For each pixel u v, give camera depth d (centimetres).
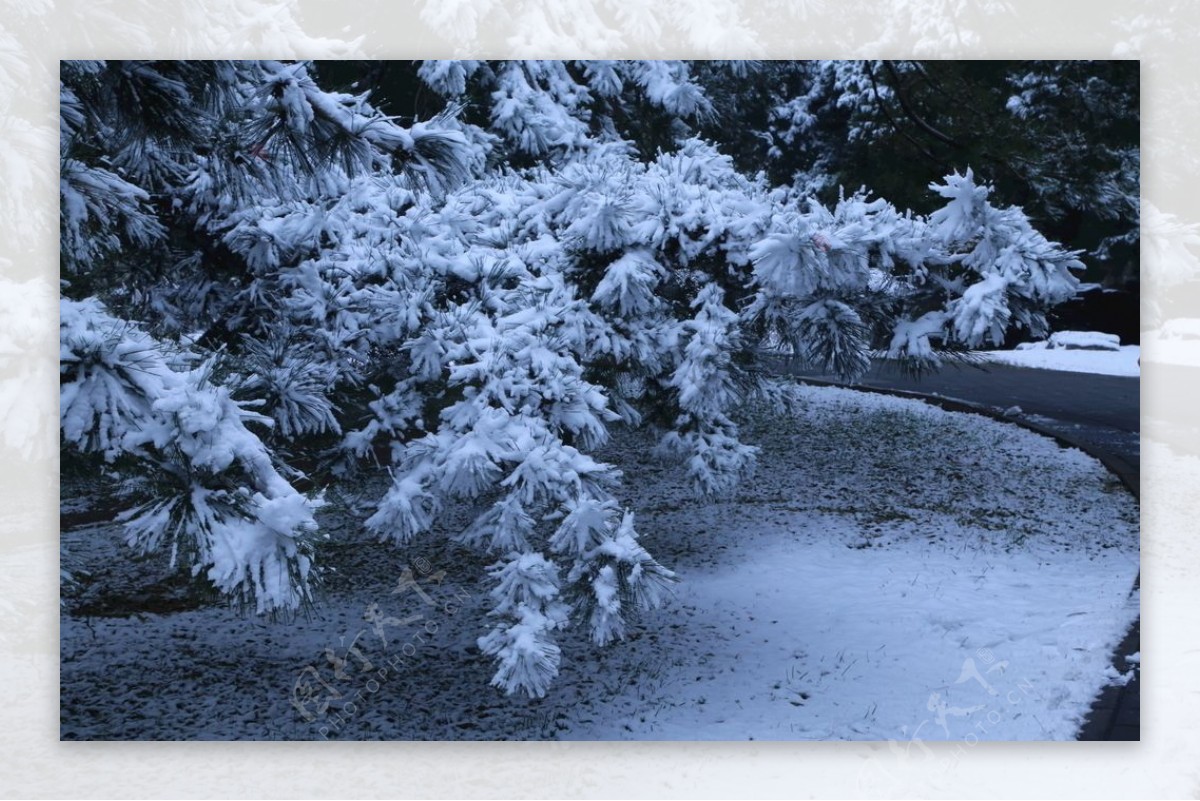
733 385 679
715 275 670
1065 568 805
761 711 559
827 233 578
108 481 368
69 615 731
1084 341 2248
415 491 539
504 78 1033
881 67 1334
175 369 379
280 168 515
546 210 681
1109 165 1189
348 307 648
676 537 930
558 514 507
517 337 559
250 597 355
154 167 646
